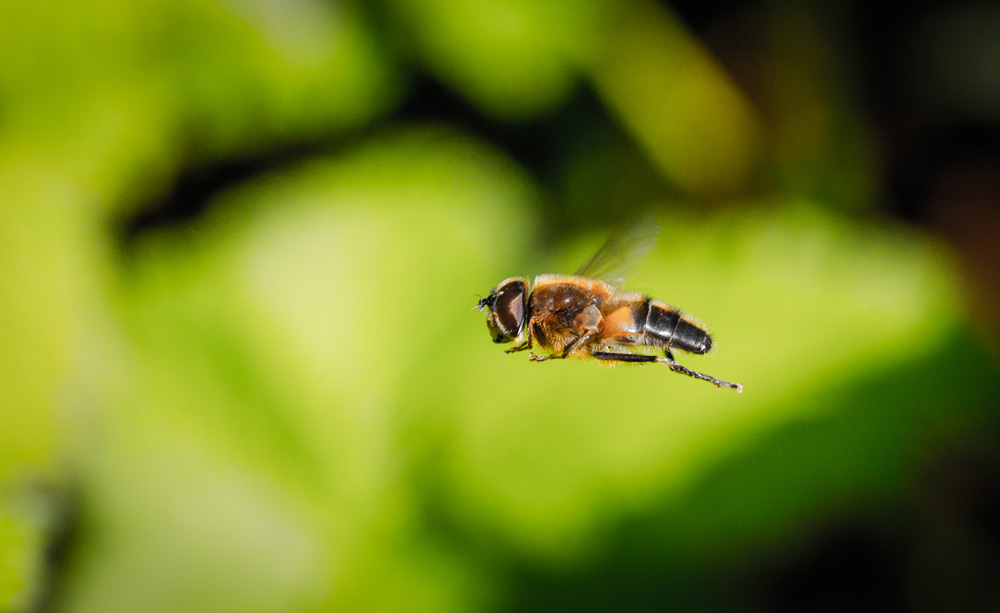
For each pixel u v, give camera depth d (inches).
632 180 8.1
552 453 7.5
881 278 7.6
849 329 7.5
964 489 7.5
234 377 7.8
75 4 7.8
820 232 7.8
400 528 7.6
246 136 8.0
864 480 7.3
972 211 8.2
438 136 8.1
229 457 7.7
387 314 7.9
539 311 7.1
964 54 8.5
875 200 8.2
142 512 7.6
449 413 7.7
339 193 8.0
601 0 8.1
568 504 7.5
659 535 7.4
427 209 8.0
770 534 7.3
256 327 7.8
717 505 7.4
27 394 7.6
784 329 7.6
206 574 7.6
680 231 7.8
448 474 7.6
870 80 8.3
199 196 8.0
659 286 7.7
